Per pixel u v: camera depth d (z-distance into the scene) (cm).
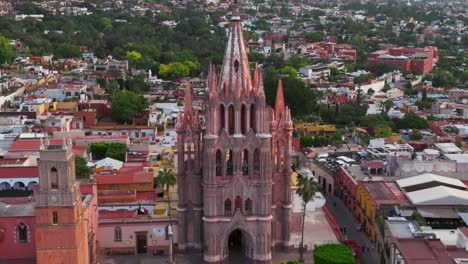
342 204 18738
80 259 11875
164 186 16238
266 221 13325
